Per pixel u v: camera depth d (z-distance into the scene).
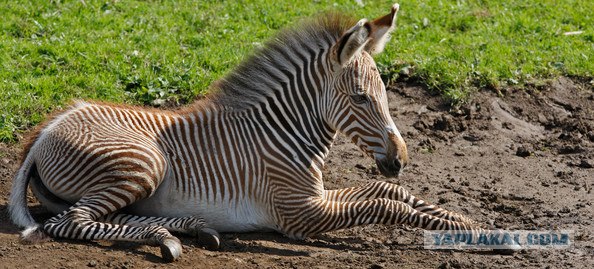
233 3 19.62
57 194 10.65
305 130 10.85
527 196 13.05
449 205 12.54
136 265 9.48
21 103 14.33
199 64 16.38
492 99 16.45
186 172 10.62
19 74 15.24
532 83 17.05
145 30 17.59
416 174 13.85
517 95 16.70
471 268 10.15
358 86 10.51
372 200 10.75
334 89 10.68
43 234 10.02
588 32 19.33
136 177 10.16
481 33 19.14
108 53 16.33
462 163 14.43
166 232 9.98
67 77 15.24
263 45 11.12
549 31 19.33
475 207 12.54
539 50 18.39
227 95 11.05
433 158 14.54
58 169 10.39
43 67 15.68
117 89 15.12
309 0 20.27
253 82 10.97
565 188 13.46
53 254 9.60
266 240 10.82
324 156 11.02
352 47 10.28
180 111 11.11
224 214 10.75
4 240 10.05
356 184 13.32
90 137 10.42
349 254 10.47
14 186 10.73
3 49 15.91
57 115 11.16
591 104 16.78
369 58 10.77
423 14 19.95
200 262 9.77
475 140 15.31
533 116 16.25
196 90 15.42
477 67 17.19
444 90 16.42
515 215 12.27
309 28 10.98
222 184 10.68
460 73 16.88
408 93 16.47
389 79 16.72
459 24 19.62
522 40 18.86
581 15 20.39
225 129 10.81
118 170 10.15
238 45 17.39
